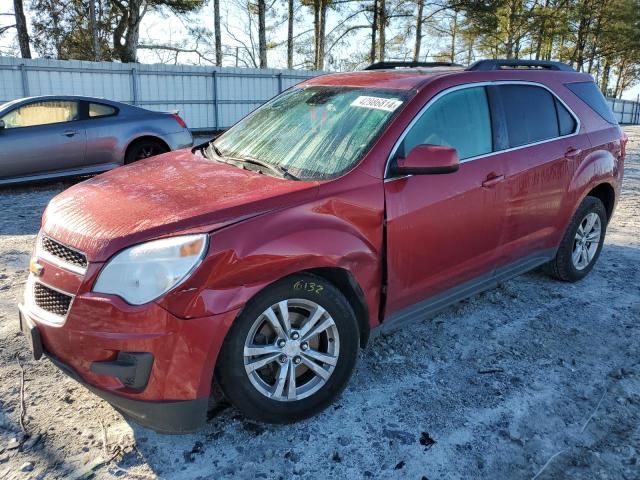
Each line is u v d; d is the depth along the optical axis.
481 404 3.13
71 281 2.56
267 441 2.80
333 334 2.94
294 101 4.00
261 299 2.65
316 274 2.88
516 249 4.08
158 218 2.62
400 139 3.23
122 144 9.38
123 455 2.68
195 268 2.47
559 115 4.41
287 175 3.15
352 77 3.99
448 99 3.55
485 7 31.17
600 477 2.61
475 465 2.67
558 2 39.91
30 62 16.91
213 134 20.83
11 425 2.87
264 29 29.03
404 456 2.72
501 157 3.78
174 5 27.50
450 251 3.50
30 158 8.70
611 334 3.99
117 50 29.48
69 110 9.10
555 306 4.43
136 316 2.43
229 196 2.83
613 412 3.09
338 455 2.72
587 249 4.93
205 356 2.51
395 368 3.48
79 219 2.78
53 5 28.66
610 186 4.94
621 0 42.34
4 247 5.81
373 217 3.04
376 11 30.45
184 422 2.56
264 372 2.88
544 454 2.75
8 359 3.50
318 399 2.93
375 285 3.13
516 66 4.30
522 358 3.64
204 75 20.34
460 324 4.09
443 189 3.37
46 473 2.55
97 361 2.50
